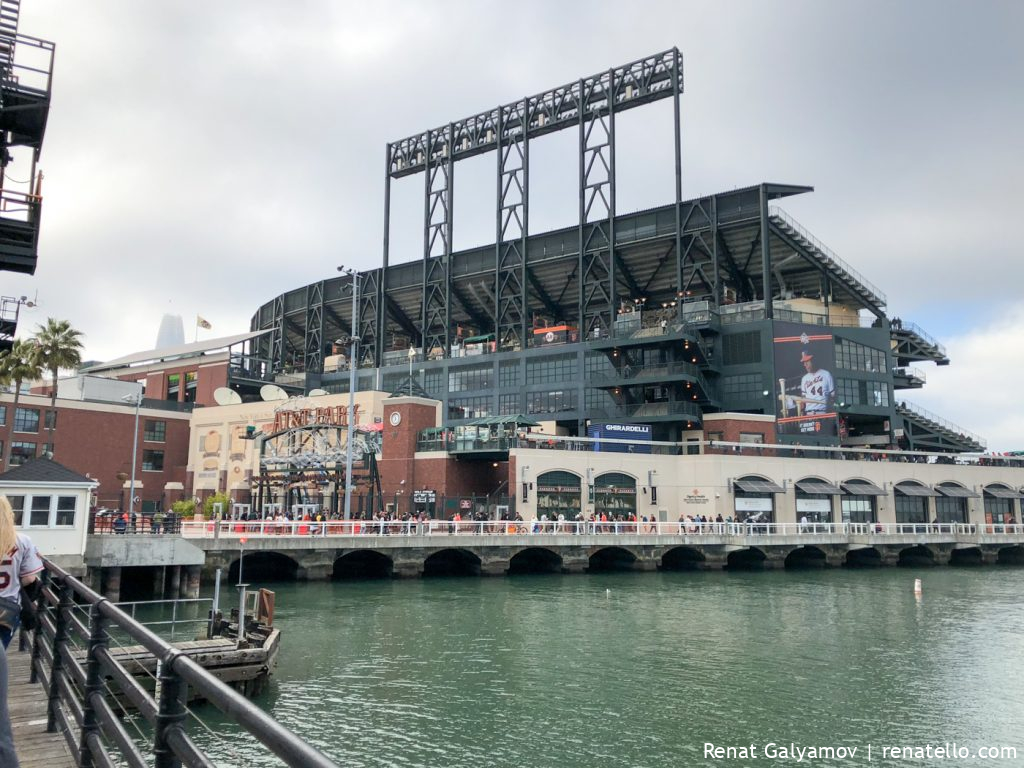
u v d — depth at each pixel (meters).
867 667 24.95
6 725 3.73
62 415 79.75
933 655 26.78
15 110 19.56
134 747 4.73
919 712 20.22
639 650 27.38
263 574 48.09
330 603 37.88
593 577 51.25
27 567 6.36
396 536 48.12
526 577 50.75
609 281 92.38
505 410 90.88
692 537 57.09
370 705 20.44
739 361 82.81
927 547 65.94
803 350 81.00
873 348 84.12
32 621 10.62
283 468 70.00
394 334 115.50
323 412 74.25
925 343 96.81
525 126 98.00
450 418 93.25
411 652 26.67
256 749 17.00
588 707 20.47
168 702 3.77
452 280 101.12
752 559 62.19
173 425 89.19
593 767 16.44
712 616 34.84
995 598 41.50
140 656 18.94
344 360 108.50
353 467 66.88
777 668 24.80
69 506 35.19
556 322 108.12
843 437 83.00
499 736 18.22
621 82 92.88
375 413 74.06
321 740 17.77
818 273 90.94
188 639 24.97
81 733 5.90
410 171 108.12
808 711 20.25
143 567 41.03
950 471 76.06
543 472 65.06
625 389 83.31
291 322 120.75
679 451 77.44
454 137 103.81
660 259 91.88
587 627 31.80
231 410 86.12
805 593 43.31
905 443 91.69
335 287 111.31
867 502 72.94
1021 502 79.62
